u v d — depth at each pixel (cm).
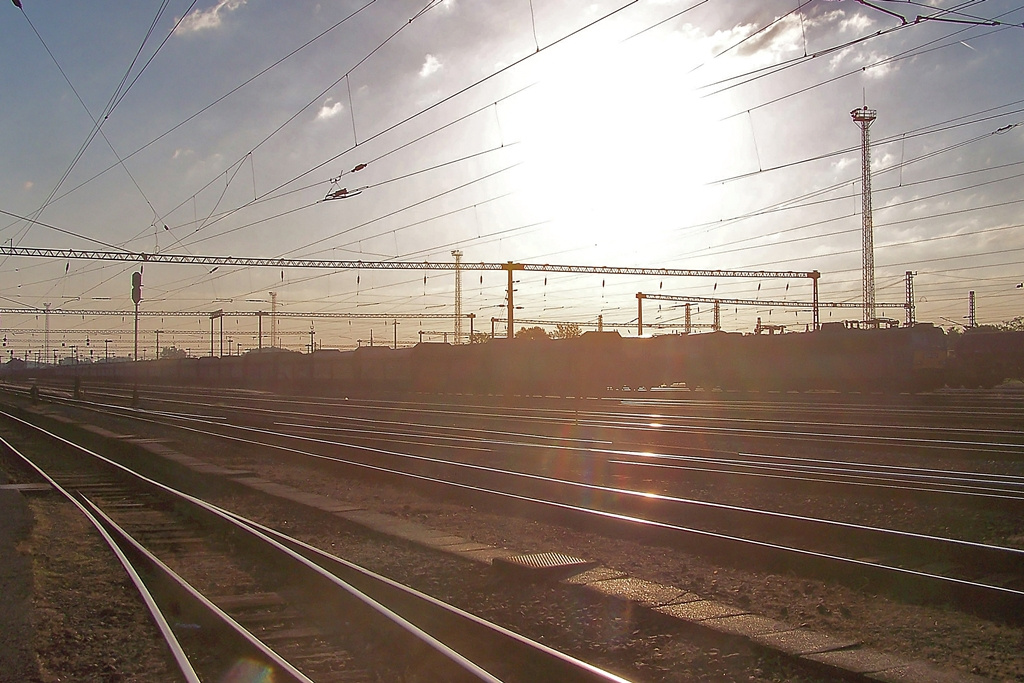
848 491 1524
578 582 942
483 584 1000
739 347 4956
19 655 755
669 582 1006
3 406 6056
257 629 845
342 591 898
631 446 2417
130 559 1187
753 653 720
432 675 684
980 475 1659
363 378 6419
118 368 11194
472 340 7931
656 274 6166
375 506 1617
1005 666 698
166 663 752
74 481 2108
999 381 5206
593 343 5025
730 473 1719
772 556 1060
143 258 4525
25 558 1135
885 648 752
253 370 7969
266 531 1332
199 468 2217
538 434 2909
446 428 3123
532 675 683
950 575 1003
